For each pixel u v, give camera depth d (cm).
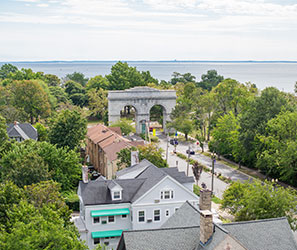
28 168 6291
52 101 17575
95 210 5612
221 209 6575
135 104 15200
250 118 10088
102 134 10794
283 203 5266
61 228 3638
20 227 3184
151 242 3491
